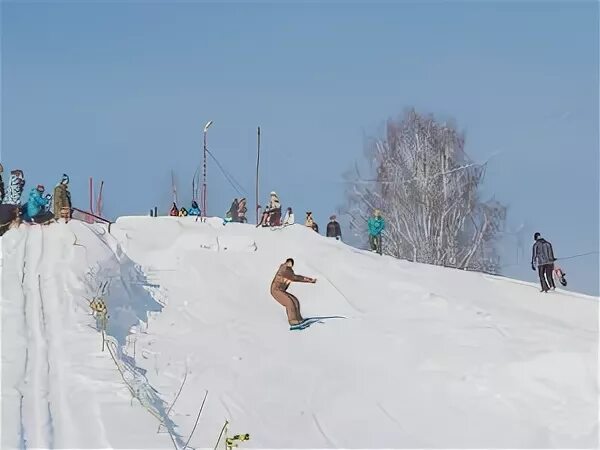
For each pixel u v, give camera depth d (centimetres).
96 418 1241
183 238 2438
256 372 1638
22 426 1171
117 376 1398
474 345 1838
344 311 2128
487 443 1395
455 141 5216
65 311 1703
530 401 1545
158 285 2170
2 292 1794
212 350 1745
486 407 1540
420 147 5178
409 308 2147
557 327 2016
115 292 1977
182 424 1340
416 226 5075
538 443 1399
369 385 1622
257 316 2039
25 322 1620
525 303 2312
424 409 1527
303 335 1914
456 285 2394
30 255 2073
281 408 1477
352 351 1814
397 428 1440
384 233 5116
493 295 2347
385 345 1853
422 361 1742
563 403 1529
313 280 1998
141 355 1645
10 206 2389
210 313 2022
